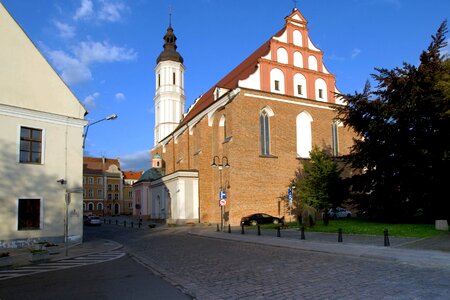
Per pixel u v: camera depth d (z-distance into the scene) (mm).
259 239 22312
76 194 23172
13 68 21672
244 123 37969
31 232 21031
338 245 17438
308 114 42094
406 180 24875
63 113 23406
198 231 31625
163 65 69938
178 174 44312
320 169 31344
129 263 14734
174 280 10703
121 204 103625
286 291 8719
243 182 37125
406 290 8531
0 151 20297
